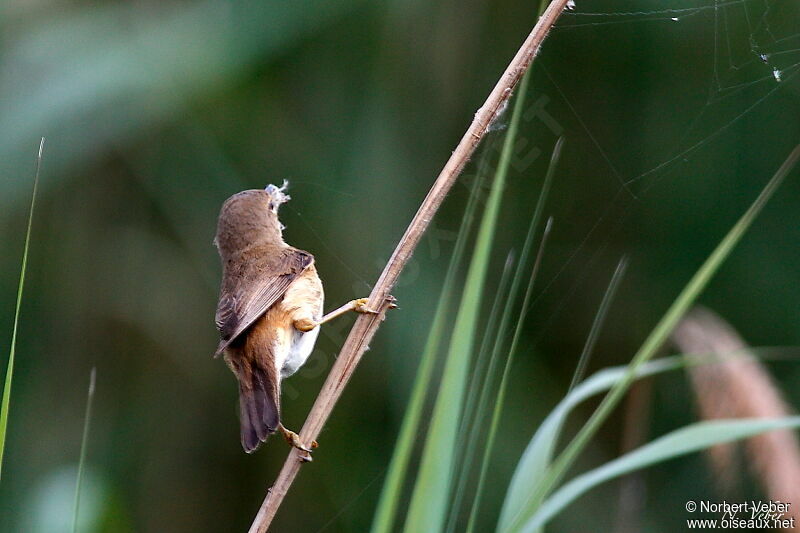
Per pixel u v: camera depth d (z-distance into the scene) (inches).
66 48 379.9
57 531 322.0
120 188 439.5
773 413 265.7
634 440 341.7
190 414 443.2
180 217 424.2
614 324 437.7
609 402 205.8
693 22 408.2
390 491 201.2
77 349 434.6
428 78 413.7
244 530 436.1
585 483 207.9
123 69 377.4
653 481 407.5
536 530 202.1
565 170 435.8
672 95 422.9
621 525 356.2
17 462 411.5
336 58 413.7
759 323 418.6
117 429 431.8
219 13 390.6
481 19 417.7
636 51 424.8
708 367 273.9
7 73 377.4
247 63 385.4
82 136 378.3
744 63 398.6
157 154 418.3
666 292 430.9
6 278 425.7
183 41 384.8
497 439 408.2
